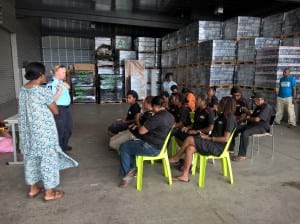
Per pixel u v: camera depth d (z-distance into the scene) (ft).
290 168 13.07
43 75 9.19
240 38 25.05
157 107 10.91
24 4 35.73
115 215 8.84
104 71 40.75
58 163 9.78
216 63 24.73
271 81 22.27
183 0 32.83
